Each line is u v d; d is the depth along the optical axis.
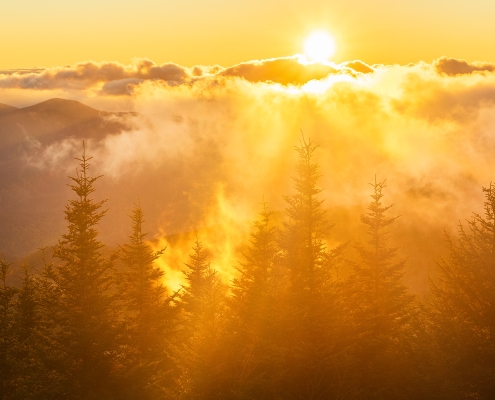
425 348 23.75
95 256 28.09
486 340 22.67
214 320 23.02
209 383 21.56
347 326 26.70
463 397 21.58
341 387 23.88
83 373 25.39
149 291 33.47
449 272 26.00
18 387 25.84
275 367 23.48
